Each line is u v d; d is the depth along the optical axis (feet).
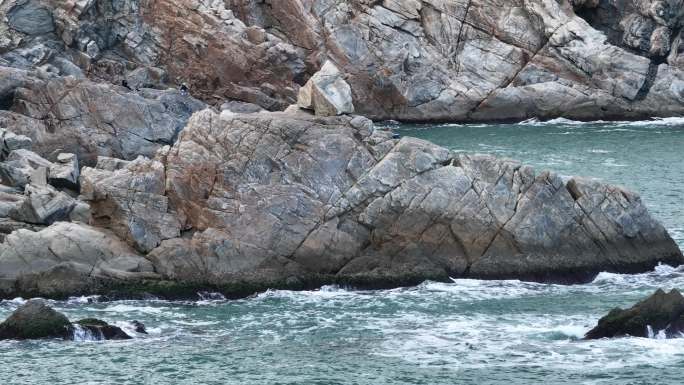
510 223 427.33
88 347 343.67
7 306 387.96
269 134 432.25
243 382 315.58
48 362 329.72
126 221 415.64
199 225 422.00
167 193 426.92
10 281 397.39
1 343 346.54
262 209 420.36
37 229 428.15
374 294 407.85
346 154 431.02
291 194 422.82
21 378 317.22
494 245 426.51
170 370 324.60
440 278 418.92
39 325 351.87
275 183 425.69
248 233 417.28
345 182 427.74
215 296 404.57
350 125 436.76
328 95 441.27
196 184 426.51
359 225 424.46
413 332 358.84
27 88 610.65
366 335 356.59
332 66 454.40
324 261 418.31
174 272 407.44
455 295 404.36
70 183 481.46
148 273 406.21
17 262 400.47
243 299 403.34
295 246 417.69
